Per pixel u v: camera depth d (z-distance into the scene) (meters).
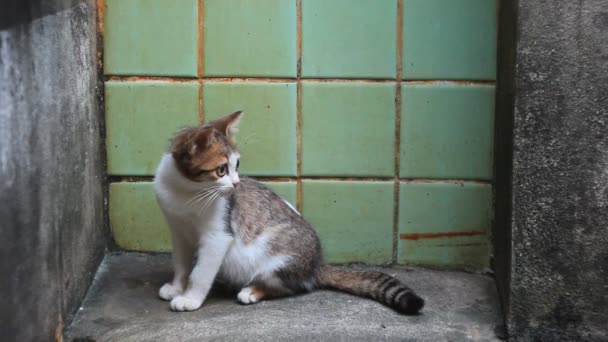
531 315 1.20
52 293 1.15
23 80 1.07
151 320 1.21
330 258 1.37
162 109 1.34
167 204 1.21
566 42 1.16
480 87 1.33
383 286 1.25
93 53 1.31
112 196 1.36
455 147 1.34
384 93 1.34
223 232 1.22
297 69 1.33
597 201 1.17
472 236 1.35
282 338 1.18
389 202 1.36
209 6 1.32
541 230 1.18
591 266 1.18
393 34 1.33
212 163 1.18
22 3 1.07
